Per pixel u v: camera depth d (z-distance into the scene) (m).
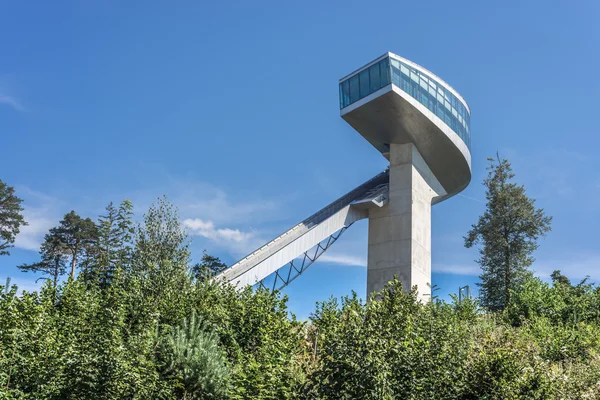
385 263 50.59
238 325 21.97
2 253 51.62
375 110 49.94
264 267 41.75
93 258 49.69
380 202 51.75
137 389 16.44
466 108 58.62
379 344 13.55
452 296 27.80
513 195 44.66
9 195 53.88
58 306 23.20
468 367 15.97
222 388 18.09
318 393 13.32
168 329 21.09
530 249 43.44
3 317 17.73
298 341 19.30
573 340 22.69
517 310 32.38
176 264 28.84
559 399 15.73
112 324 17.78
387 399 12.83
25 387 16.52
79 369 16.06
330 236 51.00
